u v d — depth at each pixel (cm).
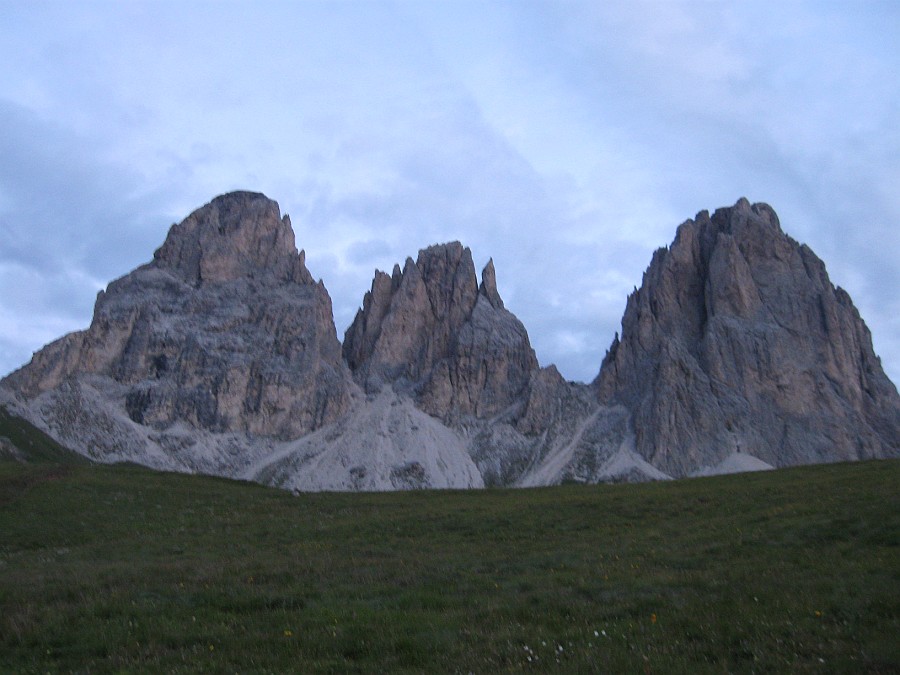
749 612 2408
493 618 2536
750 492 5744
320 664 2059
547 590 3006
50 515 6216
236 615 2680
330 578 3416
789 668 1922
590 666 1991
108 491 7500
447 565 3819
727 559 3516
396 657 2120
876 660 1919
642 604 2647
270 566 3838
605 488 7550
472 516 5812
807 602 2470
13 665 2152
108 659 2162
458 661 2073
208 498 7662
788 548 3575
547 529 5100
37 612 2694
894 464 6562
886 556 3098
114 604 2794
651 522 5041
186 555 4766
